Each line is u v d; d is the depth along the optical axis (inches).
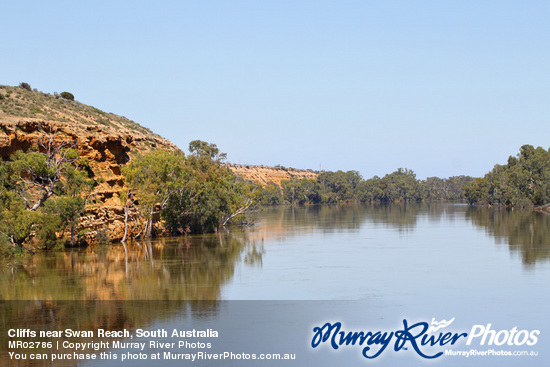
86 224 2682.1
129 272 1920.5
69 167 2518.5
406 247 2758.4
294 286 1701.5
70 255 2335.1
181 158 3654.0
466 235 3390.7
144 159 2999.5
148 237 3056.1
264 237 3304.6
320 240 3122.5
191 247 2699.3
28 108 3211.1
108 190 2972.4
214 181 3690.9
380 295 1583.4
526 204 7199.8
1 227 2225.6
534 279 1824.6
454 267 2084.2
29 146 2723.9
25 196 2509.8
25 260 2183.8
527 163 7293.3
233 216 4136.3
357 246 2810.0
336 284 1737.2
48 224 2404.0
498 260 2265.0
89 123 3518.7
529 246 2731.3
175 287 1668.3
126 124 4517.7
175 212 3255.4
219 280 1788.9
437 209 7706.7
